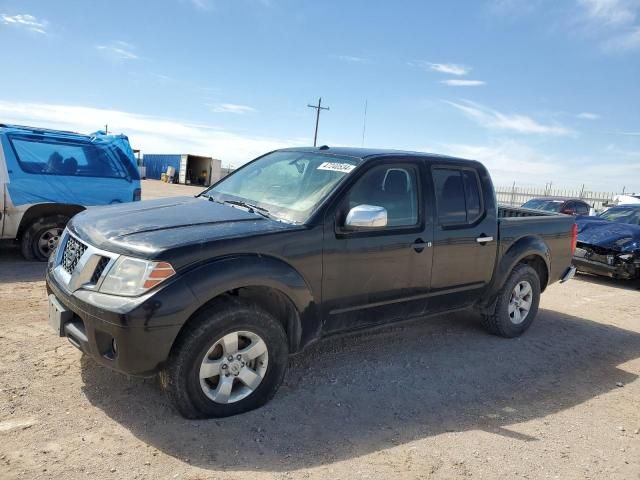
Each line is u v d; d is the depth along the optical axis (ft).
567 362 17.21
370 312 14.23
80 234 12.08
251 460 10.00
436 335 18.72
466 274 16.62
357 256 13.41
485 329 19.33
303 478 9.57
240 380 11.64
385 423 11.96
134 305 10.03
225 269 10.87
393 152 15.14
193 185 143.33
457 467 10.34
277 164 15.93
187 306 10.37
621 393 14.98
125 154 28.58
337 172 13.94
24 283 21.44
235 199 14.79
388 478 9.78
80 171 26.66
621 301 27.78
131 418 11.09
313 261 12.55
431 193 15.43
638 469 10.84
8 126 26.18
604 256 31.27
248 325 11.37
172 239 10.90
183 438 10.50
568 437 12.02
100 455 9.74
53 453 9.67
